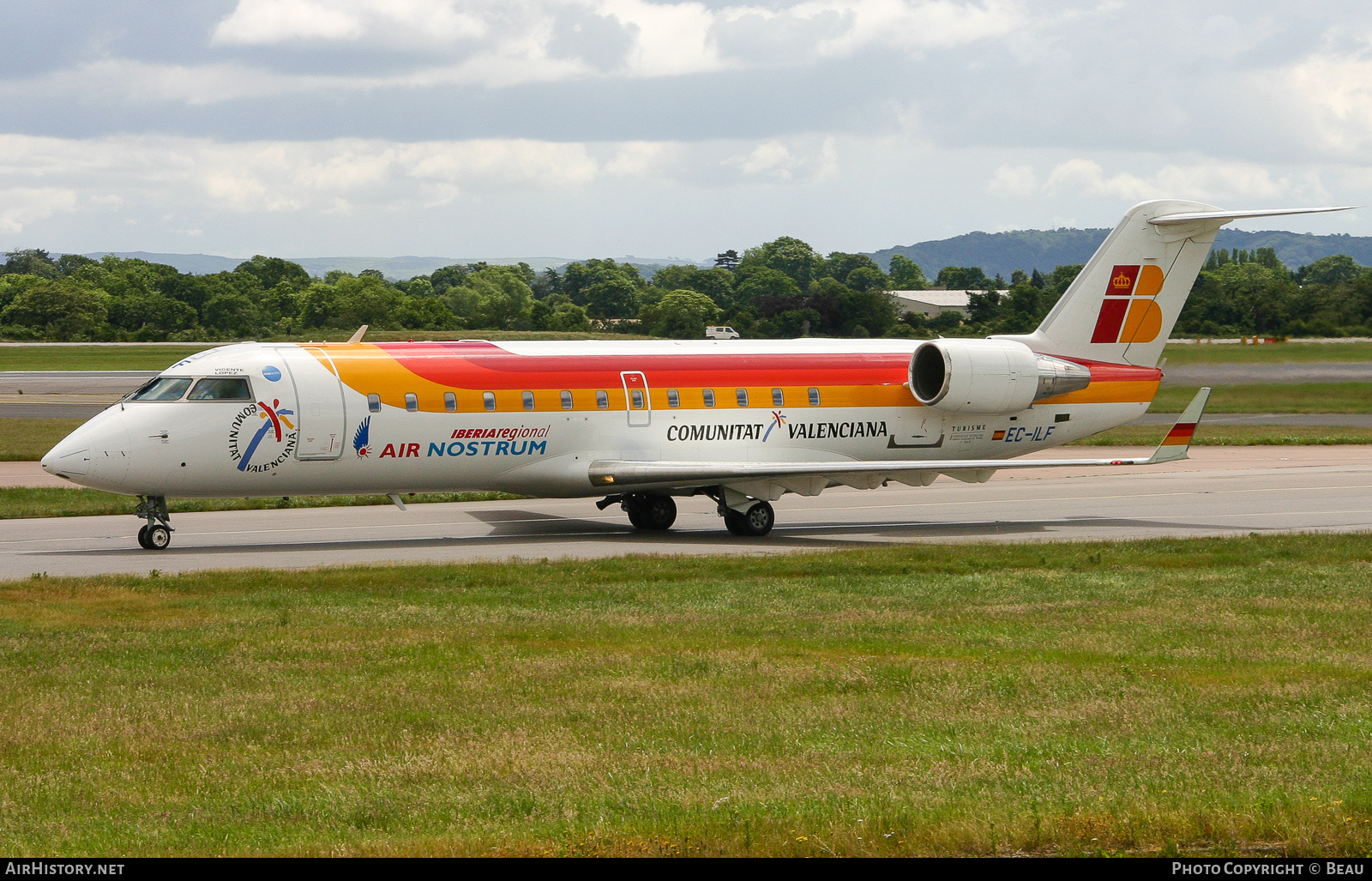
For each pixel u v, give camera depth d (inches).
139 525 3693.4
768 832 1114.7
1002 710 1561.3
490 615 2185.0
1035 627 2068.2
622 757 1371.8
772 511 3550.7
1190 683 1696.6
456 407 3292.3
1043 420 3892.7
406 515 4005.9
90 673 1766.7
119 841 1131.3
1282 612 2194.9
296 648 1923.0
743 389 3585.1
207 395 3125.0
